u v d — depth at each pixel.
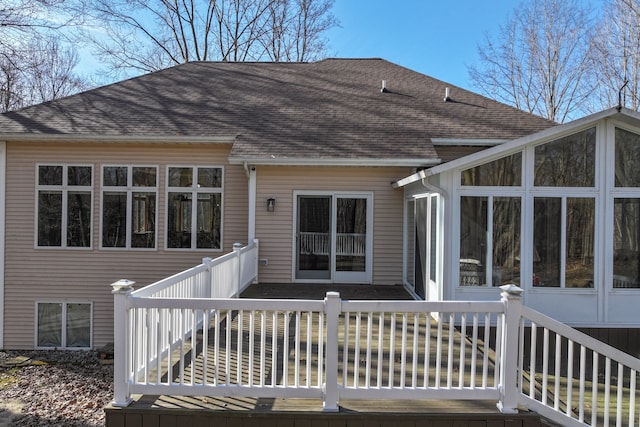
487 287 6.32
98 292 9.36
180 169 9.48
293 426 3.34
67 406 6.09
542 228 6.41
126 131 9.15
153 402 3.48
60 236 9.38
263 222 9.14
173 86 11.75
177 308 3.45
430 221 6.94
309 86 12.01
